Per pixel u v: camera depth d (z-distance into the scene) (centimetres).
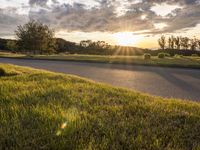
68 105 521
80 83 863
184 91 1122
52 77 992
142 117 456
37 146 313
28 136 345
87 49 9562
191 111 538
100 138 346
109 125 404
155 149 320
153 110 514
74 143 322
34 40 7112
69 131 359
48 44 7462
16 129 367
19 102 535
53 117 417
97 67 2489
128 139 346
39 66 2517
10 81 863
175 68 2566
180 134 380
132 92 755
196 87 1249
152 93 1057
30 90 682
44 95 615
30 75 1055
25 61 3428
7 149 305
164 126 414
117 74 1839
